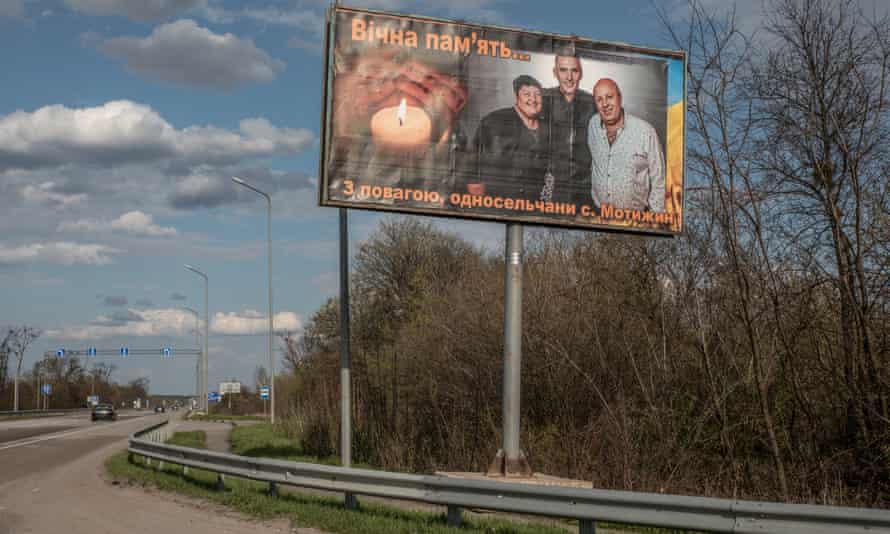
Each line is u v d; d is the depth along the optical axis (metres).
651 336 18.73
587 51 16.00
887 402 14.99
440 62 15.30
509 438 14.93
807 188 15.82
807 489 14.86
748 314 16.12
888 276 14.81
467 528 11.26
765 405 15.50
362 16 15.06
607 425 16.83
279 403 49.41
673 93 16.34
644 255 19.70
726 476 16.05
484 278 23.61
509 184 15.39
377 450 22.84
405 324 30.59
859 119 15.13
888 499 14.30
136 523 12.13
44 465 23.20
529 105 15.61
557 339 18.92
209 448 34.62
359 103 14.91
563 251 22.30
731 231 16.19
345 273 18.41
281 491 15.88
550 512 10.43
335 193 14.70
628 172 15.97
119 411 137.62
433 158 15.11
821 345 16.53
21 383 117.19
